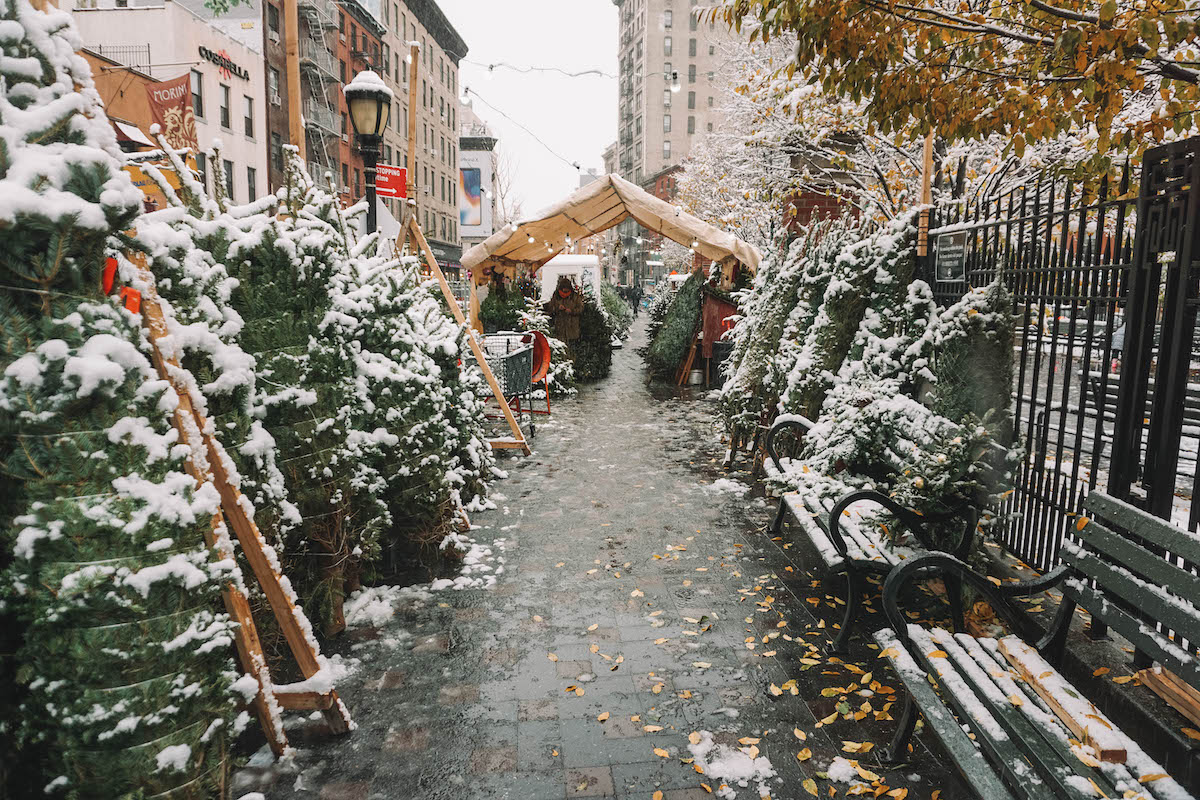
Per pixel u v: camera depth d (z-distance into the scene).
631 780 2.95
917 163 12.09
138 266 2.71
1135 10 3.71
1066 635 3.26
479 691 3.63
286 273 3.94
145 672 2.28
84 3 24.58
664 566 5.32
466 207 53.19
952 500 3.97
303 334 4.06
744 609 4.57
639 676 3.76
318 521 4.04
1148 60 4.00
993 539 4.84
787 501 5.14
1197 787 2.57
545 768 3.02
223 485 2.99
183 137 19.28
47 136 2.18
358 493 4.50
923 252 6.12
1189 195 3.01
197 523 2.49
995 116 4.75
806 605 4.61
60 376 2.16
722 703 3.51
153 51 24.67
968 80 4.73
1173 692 2.85
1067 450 7.92
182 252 3.27
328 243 4.17
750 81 12.10
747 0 4.60
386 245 7.88
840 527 4.53
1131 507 2.79
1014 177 11.21
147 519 2.28
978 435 3.85
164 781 2.34
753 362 8.33
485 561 5.42
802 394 6.75
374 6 46.69
